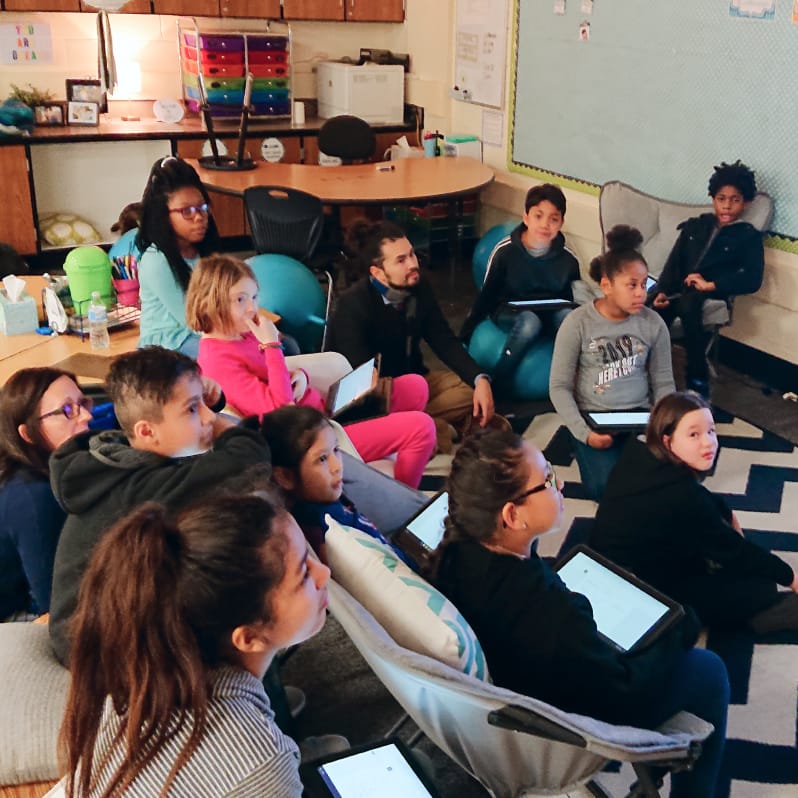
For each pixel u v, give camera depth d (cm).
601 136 487
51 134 564
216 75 616
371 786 142
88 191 620
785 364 411
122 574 105
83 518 165
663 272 408
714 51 410
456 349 334
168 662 104
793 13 371
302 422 190
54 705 154
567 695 152
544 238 382
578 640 149
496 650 154
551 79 515
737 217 392
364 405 286
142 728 104
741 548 230
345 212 628
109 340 306
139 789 105
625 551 234
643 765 154
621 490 236
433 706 145
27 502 185
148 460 167
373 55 654
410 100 668
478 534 156
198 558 105
